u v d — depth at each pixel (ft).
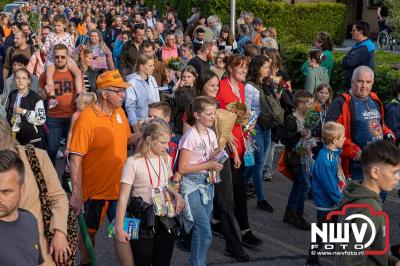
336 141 21.91
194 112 20.16
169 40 46.19
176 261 22.95
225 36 49.14
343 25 88.74
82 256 20.18
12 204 11.72
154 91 27.61
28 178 14.56
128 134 20.65
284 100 30.48
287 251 24.02
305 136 25.71
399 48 80.48
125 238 17.37
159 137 17.66
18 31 40.42
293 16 82.33
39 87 31.07
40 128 27.58
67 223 15.06
